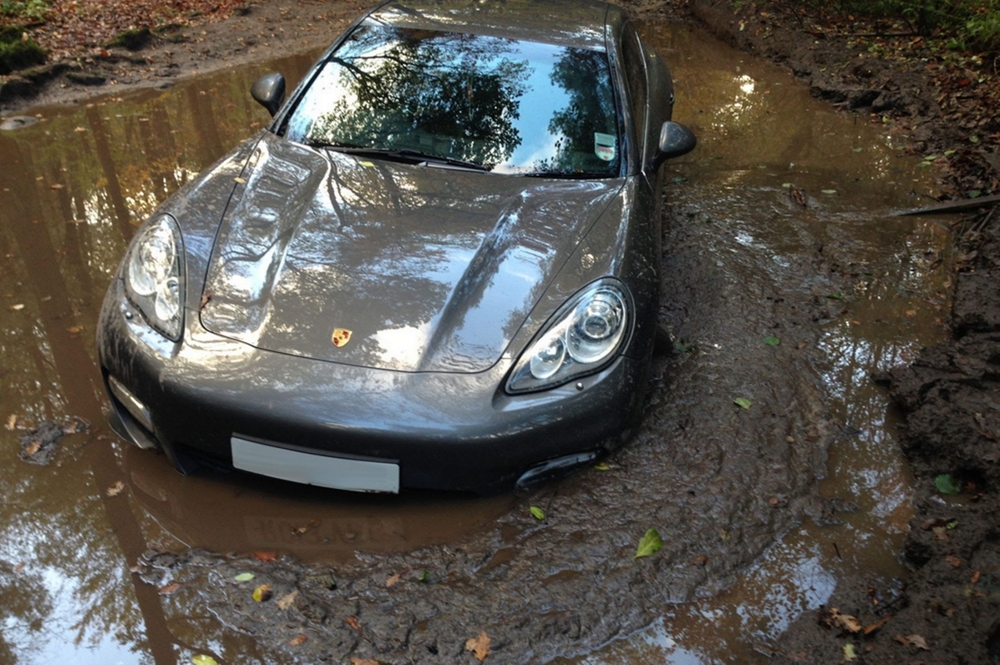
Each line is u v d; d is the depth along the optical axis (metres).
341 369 2.45
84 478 2.73
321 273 2.68
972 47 8.09
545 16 4.11
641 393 2.79
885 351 3.77
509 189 3.19
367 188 3.10
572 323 2.64
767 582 2.51
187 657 2.14
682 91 7.40
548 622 2.30
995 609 2.31
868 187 5.59
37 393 3.16
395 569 2.44
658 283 3.01
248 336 2.51
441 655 2.19
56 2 8.56
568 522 2.65
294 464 2.45
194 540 2.50
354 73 3.64
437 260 2.76
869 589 2.51
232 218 2.91
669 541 2.61
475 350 2.54
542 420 2.53
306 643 2.20
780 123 6.74
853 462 3.06
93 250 4.33
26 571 2.38
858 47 8.41
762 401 3.32
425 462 2.44
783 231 4.90
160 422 2.53
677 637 2.30
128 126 6.04
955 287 4.36
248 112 6.41
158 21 8.34
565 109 3.53
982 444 3.02
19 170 5.24
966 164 5.90
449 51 3.71
